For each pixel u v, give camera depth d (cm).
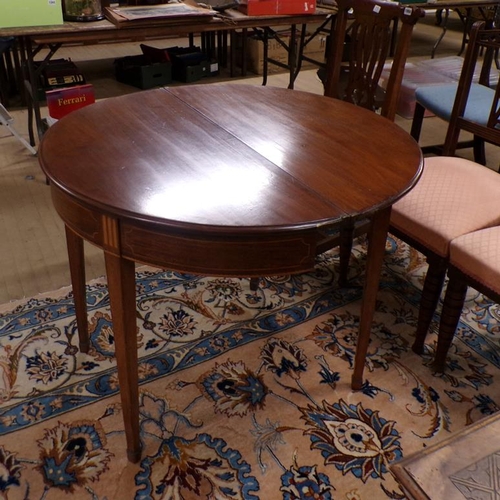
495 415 92
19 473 138
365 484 138
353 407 160
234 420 155
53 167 122
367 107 205
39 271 214
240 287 210
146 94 174
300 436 150
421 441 150
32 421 152
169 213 107
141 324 189
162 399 160
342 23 209
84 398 160
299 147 141
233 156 133
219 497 134
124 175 121
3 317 189
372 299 148
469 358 180
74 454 143
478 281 150
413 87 325
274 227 105
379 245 138
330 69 220
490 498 79
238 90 184
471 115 242
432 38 604
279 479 139
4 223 245
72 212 120
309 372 172
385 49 192
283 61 475
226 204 112
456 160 195
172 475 139
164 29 278
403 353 181
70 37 259
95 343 179
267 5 303
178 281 212
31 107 307
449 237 157
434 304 170
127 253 114
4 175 286
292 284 213
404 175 128
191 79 448
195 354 177
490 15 463
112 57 518
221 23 291
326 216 109
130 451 139
